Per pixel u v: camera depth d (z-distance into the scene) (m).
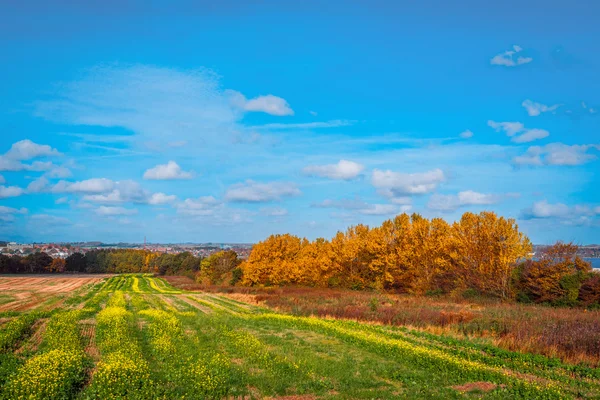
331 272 64.56
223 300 53.16
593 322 25.03
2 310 38.84
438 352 19.52
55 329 23.34
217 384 14.59
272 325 29.86
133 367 14.95
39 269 150.12
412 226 57.22
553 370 18.12
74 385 14.53
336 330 25.92
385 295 52.25
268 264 73.50
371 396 14.54
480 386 15.60
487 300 44.38
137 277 130.00
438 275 53.06
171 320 27.86
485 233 47.31
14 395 13.01
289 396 14.43
